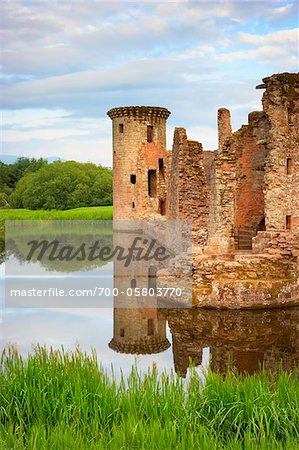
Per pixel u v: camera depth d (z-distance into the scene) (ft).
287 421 30.48
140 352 50.06
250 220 92.22
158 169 186.80
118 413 31.60
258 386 32.86
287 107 81.10
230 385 33.22
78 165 325.21
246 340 54.44
